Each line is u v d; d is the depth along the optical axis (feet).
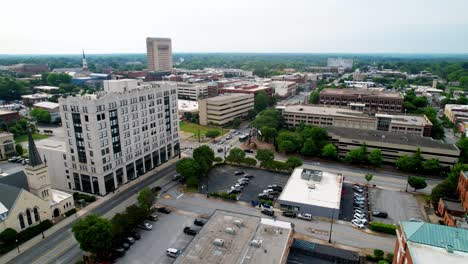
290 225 279.69
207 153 476.95
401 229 227.40
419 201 390.42
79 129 391.04
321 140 552.82
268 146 615.98
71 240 307.99
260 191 416.26
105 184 405.80
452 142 654.12
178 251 284.41
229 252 237.86
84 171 407.03
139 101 453.99
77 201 385.70
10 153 558.56
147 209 334.44
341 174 434.71
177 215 354.95
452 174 400.47
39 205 325.83
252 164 493.36
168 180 452.35
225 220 284.61
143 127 469.16
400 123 634.43
